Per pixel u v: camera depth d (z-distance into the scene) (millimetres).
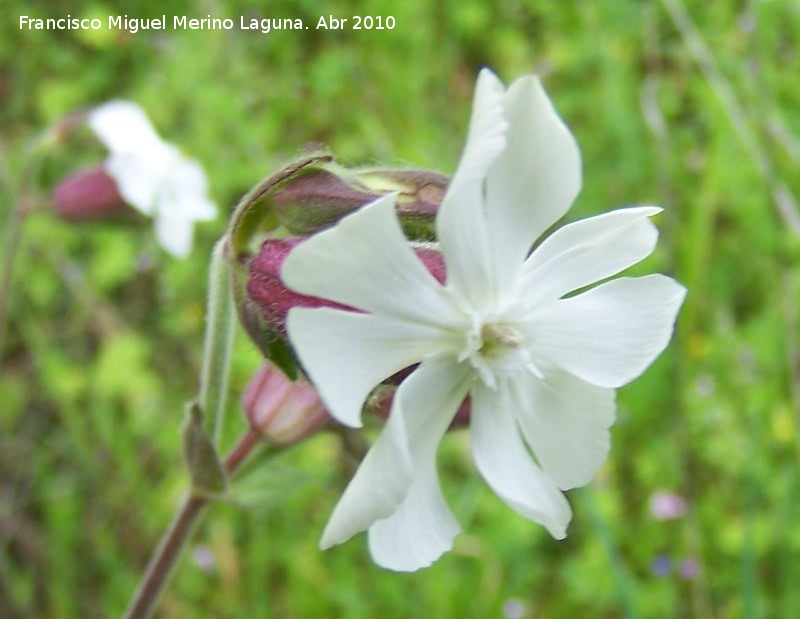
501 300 70
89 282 192
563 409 72
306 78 223
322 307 65
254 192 74
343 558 154
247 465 90
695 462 162
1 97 231
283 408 88
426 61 225
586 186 197
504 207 70
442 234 67
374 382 66
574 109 218
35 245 193
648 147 199
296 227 73
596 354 71
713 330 177
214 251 87
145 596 94
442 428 71
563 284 71
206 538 162
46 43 234
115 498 168
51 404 183
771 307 178
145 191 151
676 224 184
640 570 156
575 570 153
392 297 65
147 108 216
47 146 156
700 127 209
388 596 149
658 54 225
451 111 224
